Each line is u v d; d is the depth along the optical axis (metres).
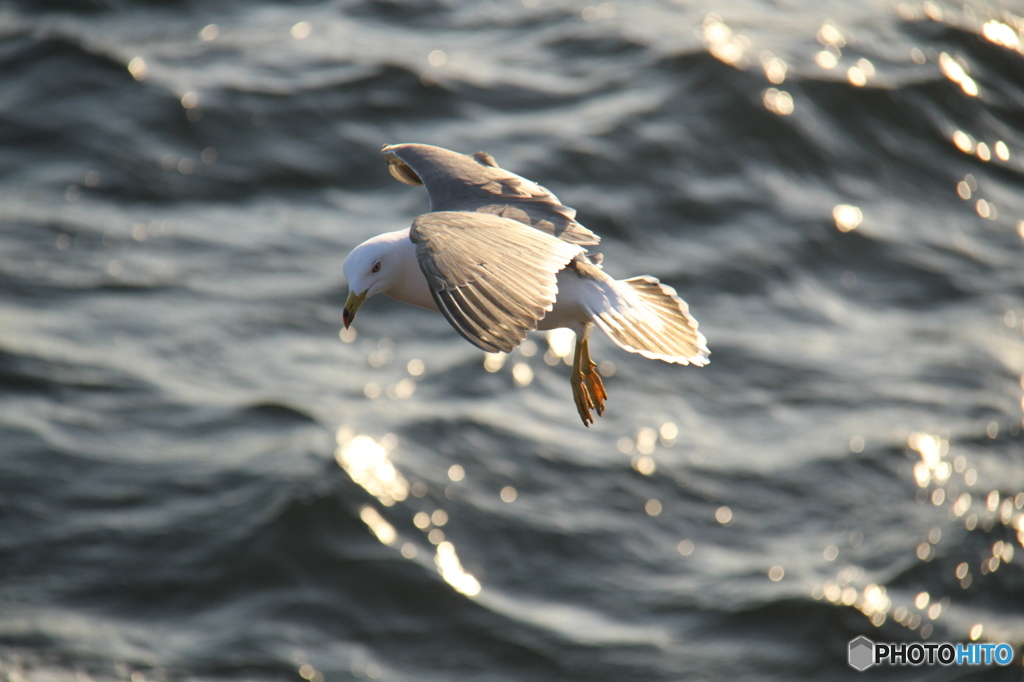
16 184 18.22
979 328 17.48
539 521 13.47
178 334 15.69
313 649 11.92
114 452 13.74
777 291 17.80
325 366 15.42
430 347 15.94
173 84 20.31
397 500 13.40
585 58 22.38
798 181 20.23
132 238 17.41
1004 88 23.64
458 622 12.36
